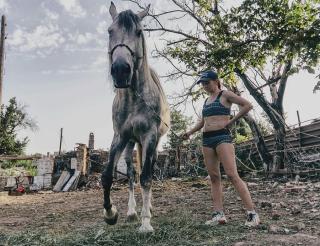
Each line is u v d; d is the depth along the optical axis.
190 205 7.33
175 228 4.53
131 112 4.74
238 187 4.52
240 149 19.11
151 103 4.78
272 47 10.82
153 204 8.01
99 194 13.16
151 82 4.94
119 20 4.55
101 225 5.34
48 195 14.94
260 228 4.33
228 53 12.62
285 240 3.70
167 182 15.80
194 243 3.79
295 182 11.73
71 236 4.44
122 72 4.23
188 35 17.02
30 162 31.55
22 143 46.78
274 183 11.55
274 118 16.11
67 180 18.80
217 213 4.73
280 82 16.95
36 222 6.43
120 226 5.12
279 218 5.01
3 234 4.82
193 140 16.14
